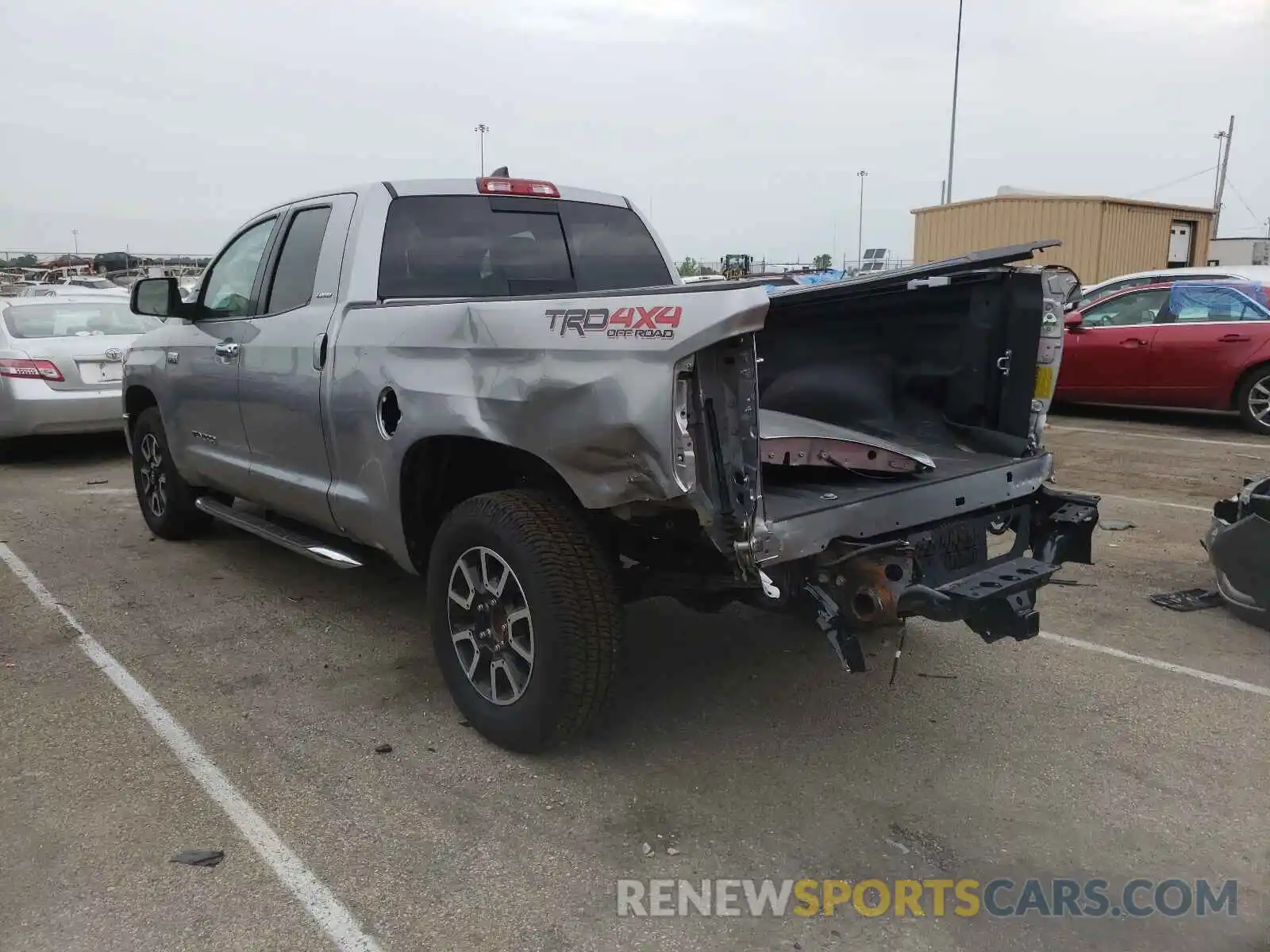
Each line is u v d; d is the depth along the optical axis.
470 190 4.36
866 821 3.00
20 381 8.41
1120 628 4.56
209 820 3.00
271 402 4.36
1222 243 28.91
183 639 4.50
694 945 2.47
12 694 3.90
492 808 3.07
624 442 2.73
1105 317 10.69
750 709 3.74
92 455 9.41
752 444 2.63
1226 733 3.54
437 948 2.45
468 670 3.50
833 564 2.96
